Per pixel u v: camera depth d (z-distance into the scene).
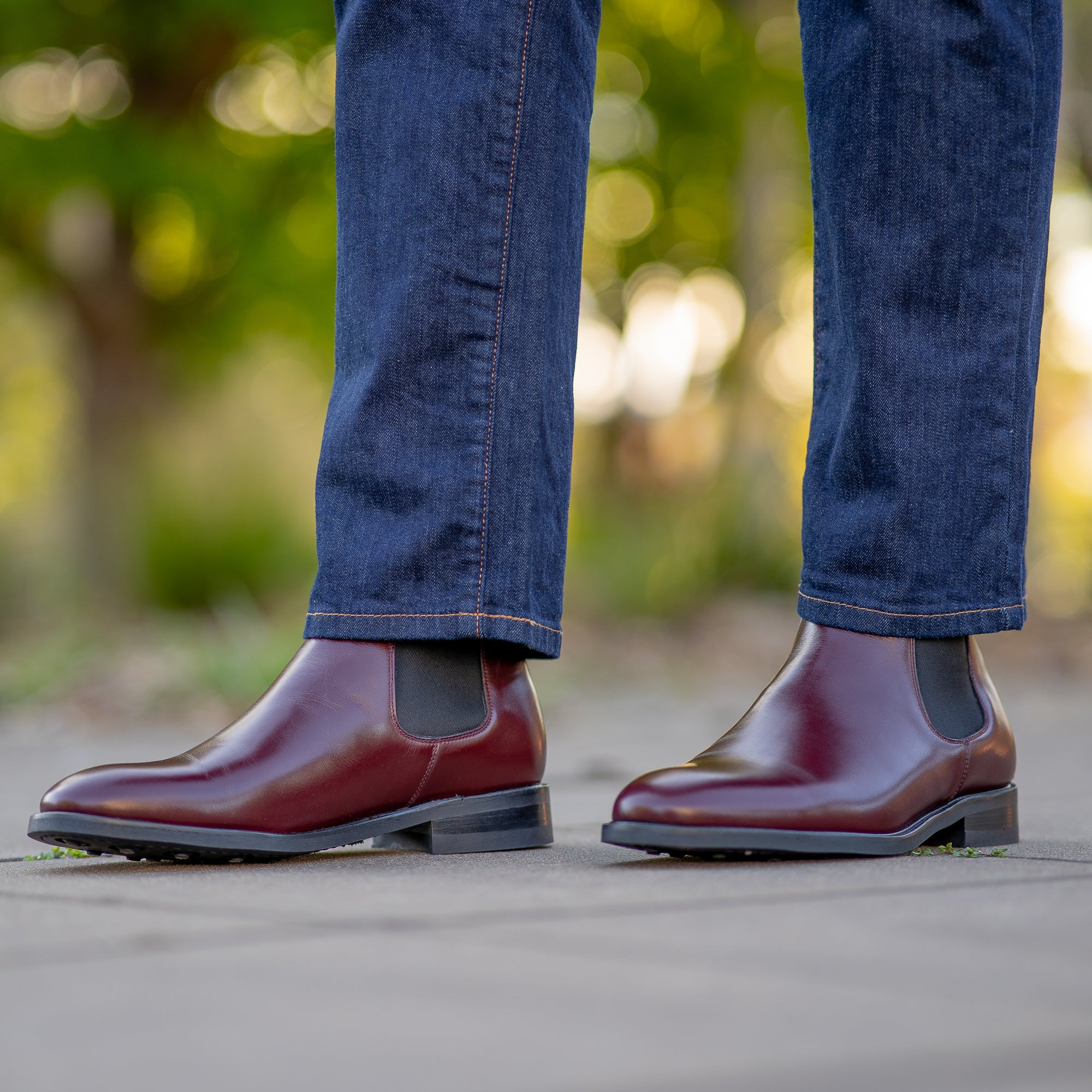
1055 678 6.92
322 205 10.18
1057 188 11.30
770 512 9.65
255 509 8.62
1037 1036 0.63
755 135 11.06
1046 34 1.44
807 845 1.28
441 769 1.41
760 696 1.42
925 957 0.80
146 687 5.11
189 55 9.28
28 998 0.72
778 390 13.27
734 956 0.81
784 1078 0.57
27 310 14.12
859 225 1.39
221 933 0.89
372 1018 0.67
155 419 9.92
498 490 1.40
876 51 1.38
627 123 11.84
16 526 12.91
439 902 1.03
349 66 1.43
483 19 1.39
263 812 1.33
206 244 9.90
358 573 1.40
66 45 9.03
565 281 1.46
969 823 1.42
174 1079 0.58
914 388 1.38
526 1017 0.67
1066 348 11.97
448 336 1.39
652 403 13.05
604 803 2.30
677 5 11.01
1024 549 1.45
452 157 1.38
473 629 1.39
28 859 1.44
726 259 12.74
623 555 8.99
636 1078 0.57
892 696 1.38
